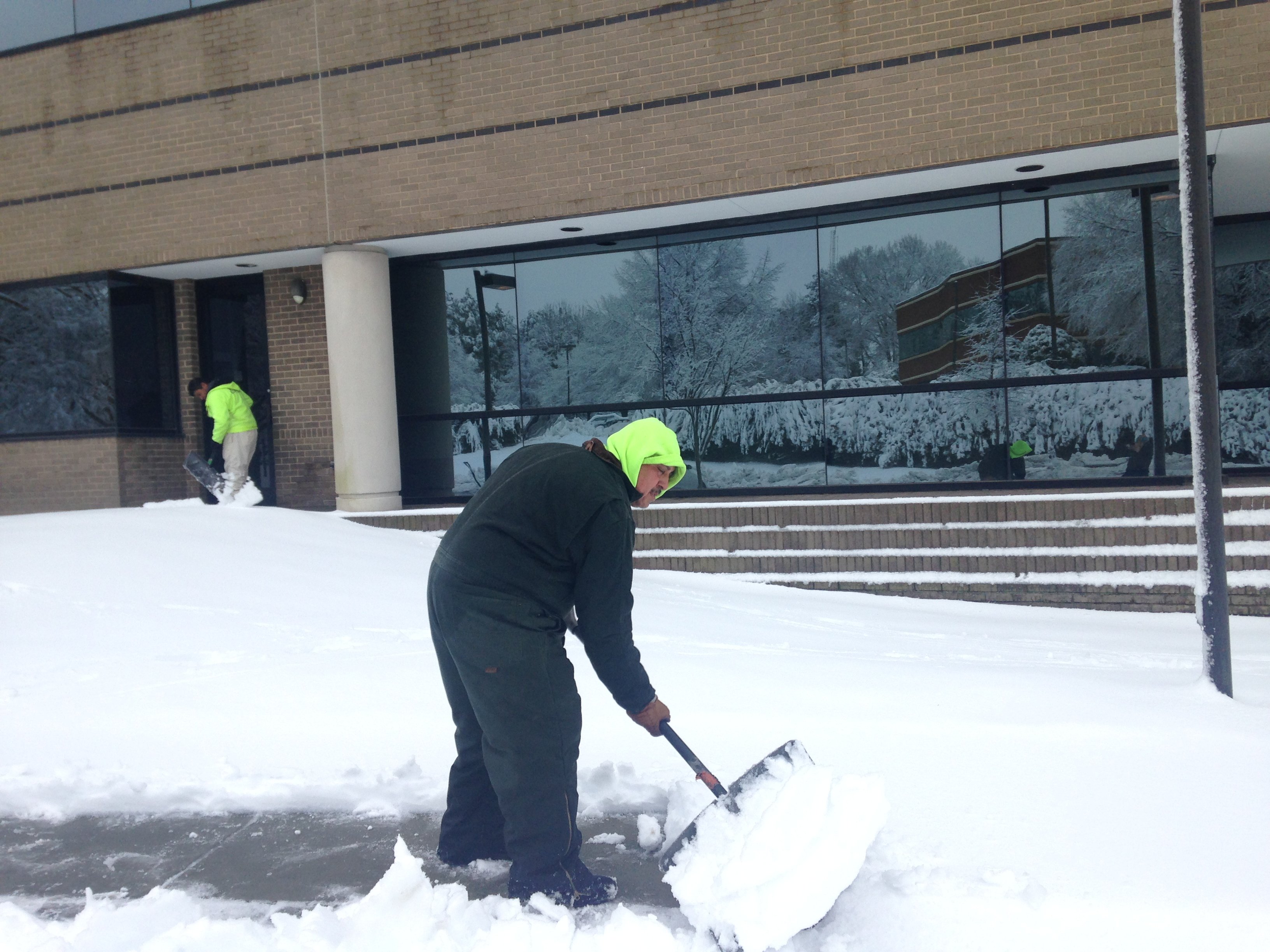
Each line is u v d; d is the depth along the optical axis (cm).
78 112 1168
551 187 1005
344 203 1075
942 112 880
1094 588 807
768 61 929
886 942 235
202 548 805
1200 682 443
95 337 1179
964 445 984
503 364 1148
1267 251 1168
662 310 1089
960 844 282
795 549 899
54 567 728
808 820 240
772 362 1052
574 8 985
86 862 306
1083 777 330
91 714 428
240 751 389
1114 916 237
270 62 1089
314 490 1206
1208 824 289
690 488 1082
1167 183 908
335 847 314
